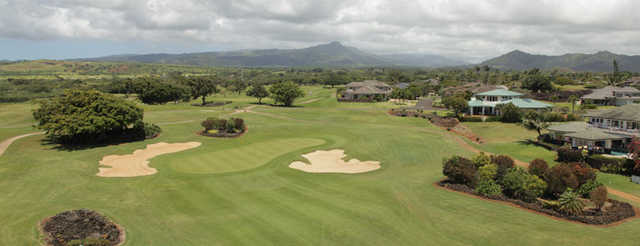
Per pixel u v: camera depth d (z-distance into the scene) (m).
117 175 39.22
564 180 31.64
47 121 54.66
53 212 27.19
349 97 150.50
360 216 26.95
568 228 25.02
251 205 29.38
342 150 54.16
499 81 199.88
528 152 55.69
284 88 124.94
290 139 63.03
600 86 154.38
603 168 43.59
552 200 31.77
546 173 33.00
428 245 22.56
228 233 24.06
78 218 25.94
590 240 22.92
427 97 166.50
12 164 42.59
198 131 71.00
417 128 78.56
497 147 60.53
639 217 28.06
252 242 22.83
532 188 31.47
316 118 94.75
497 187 32.88
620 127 56.25
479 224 25.72
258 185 35.31
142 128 63.56
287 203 29.86
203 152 52.31
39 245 21.84
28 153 49.56
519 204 30.08
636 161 40.34
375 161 49.12
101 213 27.34
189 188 34.00
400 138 63.22
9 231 23.61
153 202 30.08
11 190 32.88
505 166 36.03
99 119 54.16
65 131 51.19
